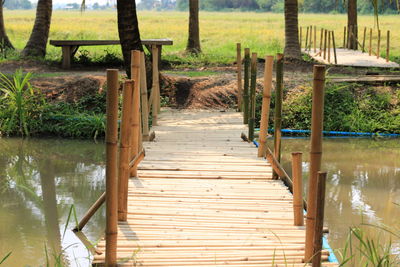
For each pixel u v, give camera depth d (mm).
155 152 7832
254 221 5301
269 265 4328
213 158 7535
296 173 5125
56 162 9109
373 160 9336
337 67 15688
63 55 15367
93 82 12422
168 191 6129
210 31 33312
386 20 47375
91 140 10719
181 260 4391
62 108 11570
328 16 61875
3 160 9219
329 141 10812
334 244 5703
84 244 5727
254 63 8367
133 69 5965
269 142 10320
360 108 11922
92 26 36500
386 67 15492
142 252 4535
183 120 10422
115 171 4172
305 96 12000
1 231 6074
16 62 15953
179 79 12938
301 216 5207
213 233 4984
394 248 5598
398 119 11578
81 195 7359
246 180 6645
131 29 11211
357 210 6766
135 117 6359
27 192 7488
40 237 5914
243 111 10820
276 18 54656
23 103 11133
